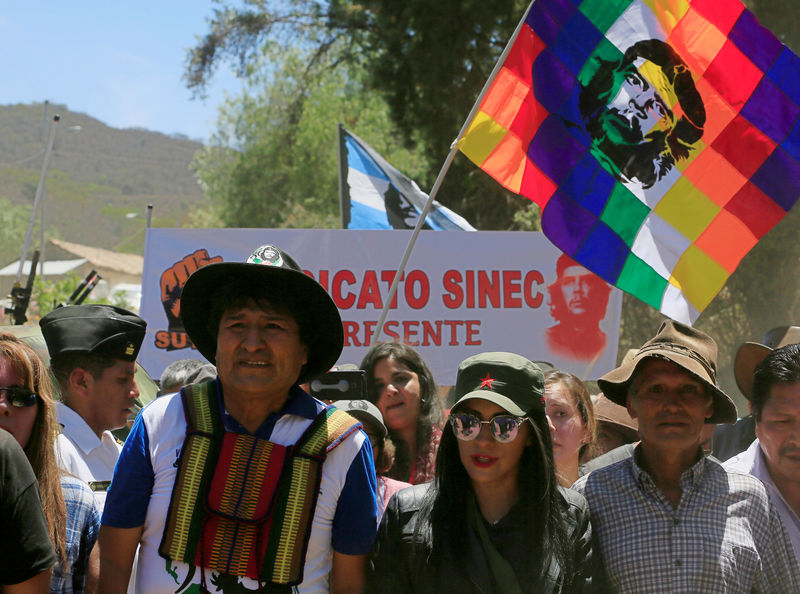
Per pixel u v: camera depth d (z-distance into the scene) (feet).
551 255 23.11
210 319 9.07
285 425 8.79
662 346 10.82
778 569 10.50
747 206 17.67
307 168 95.66
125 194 635.66
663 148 17.47
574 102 17.24
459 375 9.86
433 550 9.34
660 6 17.48
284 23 71.00
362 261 22.34
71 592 9.55
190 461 8.45
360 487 8.82
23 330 15.06
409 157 75.05
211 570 8.25
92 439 12.03
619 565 10.25
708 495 10.39
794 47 41.16
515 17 45.91
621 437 16.26
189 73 71.20
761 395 11.21
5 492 7.79
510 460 9.48
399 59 50.06
